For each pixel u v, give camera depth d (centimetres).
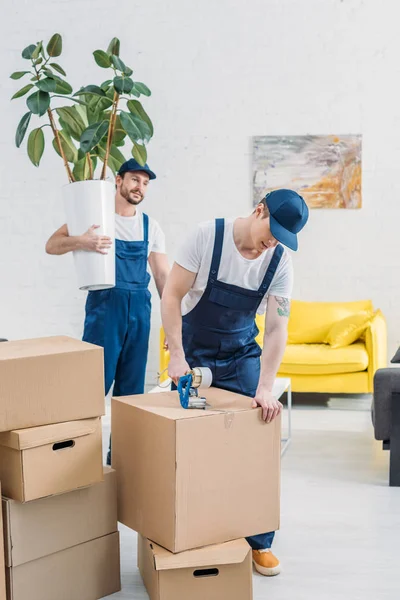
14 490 215
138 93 345
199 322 259
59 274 599
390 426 352
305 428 462
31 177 594
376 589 248
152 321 598
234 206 586
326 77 571
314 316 560
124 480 242
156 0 577
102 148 357
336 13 566
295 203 228
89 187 315
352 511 320
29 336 605
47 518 225
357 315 524
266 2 571
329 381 509
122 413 240
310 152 575
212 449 222
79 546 235
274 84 575
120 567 261
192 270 248
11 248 601
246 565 229
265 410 231
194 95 582
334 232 582
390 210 575
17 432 210
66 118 346
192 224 592
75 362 223
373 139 571
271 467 237
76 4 582
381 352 518
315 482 359
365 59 567
